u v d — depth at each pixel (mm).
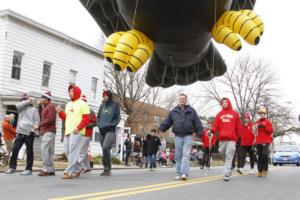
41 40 23250
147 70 9508
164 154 25094
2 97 20688
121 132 29328
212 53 8961
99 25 9055
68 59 25406
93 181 8039
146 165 19188
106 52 7727
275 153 31203
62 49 24875
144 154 19156
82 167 10211
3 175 9062
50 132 9188
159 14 7160
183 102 8828
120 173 11516
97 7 8734
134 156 25781
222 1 7285
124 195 5809
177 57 8508
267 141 11055
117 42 7688
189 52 8297
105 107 9742
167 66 9148
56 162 18281
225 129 9180
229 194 6453
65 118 9164
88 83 27250
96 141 26906
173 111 8922
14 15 21062
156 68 9234
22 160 17812
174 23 7293
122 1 7402
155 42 7945
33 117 9469
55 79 24328
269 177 10930
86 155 10242
